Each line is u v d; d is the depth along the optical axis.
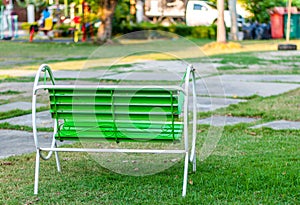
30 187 5.25
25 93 11.40
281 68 15.97
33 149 6.86
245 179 5.38
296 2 32.53
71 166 6.00
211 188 5.14
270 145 6.89
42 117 8.95
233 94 11.09
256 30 29.84
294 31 30.50
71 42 25.08
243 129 7.84
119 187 5.24
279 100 10.29
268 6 30.52
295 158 6.20
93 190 5.17
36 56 19.50
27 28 30.62
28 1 32.59
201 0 33.19
